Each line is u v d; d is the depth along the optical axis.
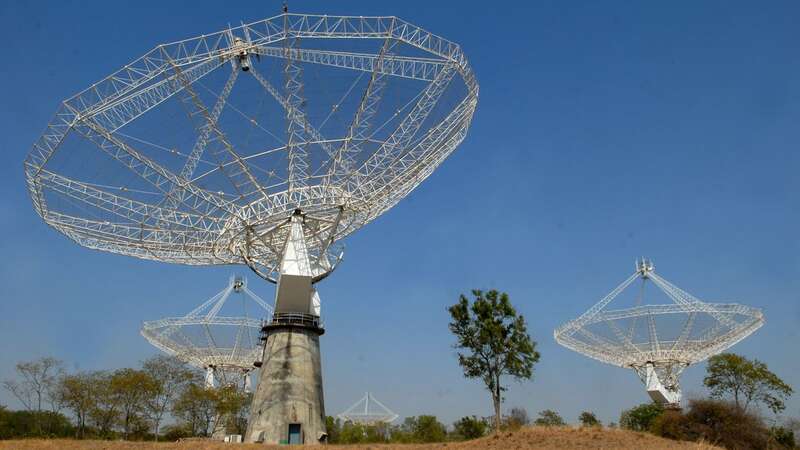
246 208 57.00
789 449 58.84
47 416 86.62
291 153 52.53
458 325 50.84
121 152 48.31
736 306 75.31
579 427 45.44
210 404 83.94
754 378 71.00
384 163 54.25
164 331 87.31
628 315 80.62
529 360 49.47
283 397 55.00
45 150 46.34
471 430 71.88
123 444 44.81
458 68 48.72
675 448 39.16
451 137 53.47
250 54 45.84
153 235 55.59
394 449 42.28
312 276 61.06
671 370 78.69
